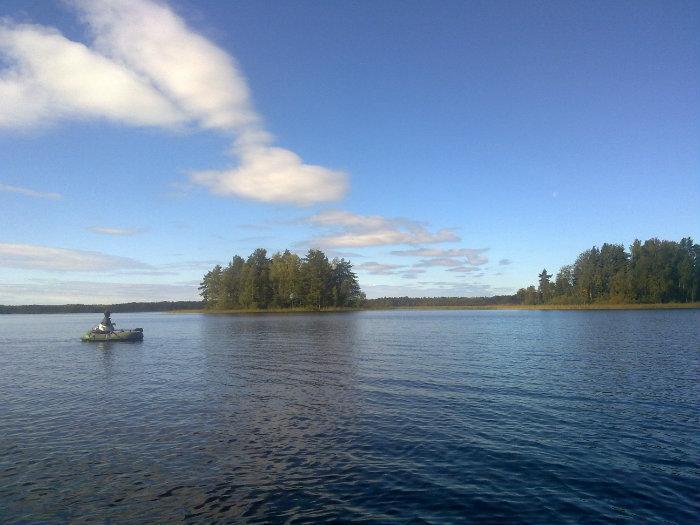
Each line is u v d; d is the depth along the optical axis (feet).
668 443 50.60
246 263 551.18
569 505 37.06
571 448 49.39
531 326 244.22
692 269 456.45
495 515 35.70
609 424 57.52
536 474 42.91
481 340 166.71
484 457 47.14
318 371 100.37
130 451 50.67
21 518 36.60
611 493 38.96
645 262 472.85
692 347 132.98
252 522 35.42
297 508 37.42
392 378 89.81
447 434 54.34
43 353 150.20
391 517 35.73
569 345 143.54
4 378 99.66
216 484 41.96
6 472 45.37
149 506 38.19
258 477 43.29
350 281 578.66
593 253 532.32
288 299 546.67
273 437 54.54
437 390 77.92
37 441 54.54
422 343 158.40
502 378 87.71
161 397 77.20
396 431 55.83
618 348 132.77
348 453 48.88
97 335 187.83
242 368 107.14
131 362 123.13
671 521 34.47
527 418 60.49
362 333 210.38
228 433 56.34
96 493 40.60
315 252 545.44
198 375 98.53
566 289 563.89
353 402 70.74
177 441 53.67
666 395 72.33
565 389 77.25
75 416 65.67
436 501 38.06
